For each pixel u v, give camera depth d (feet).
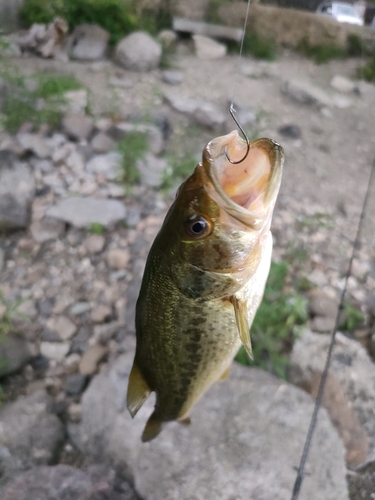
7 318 2.11
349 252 2.60
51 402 1.82
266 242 0.90
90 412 1.71
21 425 1.70
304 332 2.07
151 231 2.67
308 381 1.88
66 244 2.54
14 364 1.94
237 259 0.82
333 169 3.34
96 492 1.47
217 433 1.59
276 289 2.26
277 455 1.54
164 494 1.47
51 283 2.34
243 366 1.85
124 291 2.32
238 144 0.83
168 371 0.96
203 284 0.85
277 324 2.10
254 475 1.50
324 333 2.11
